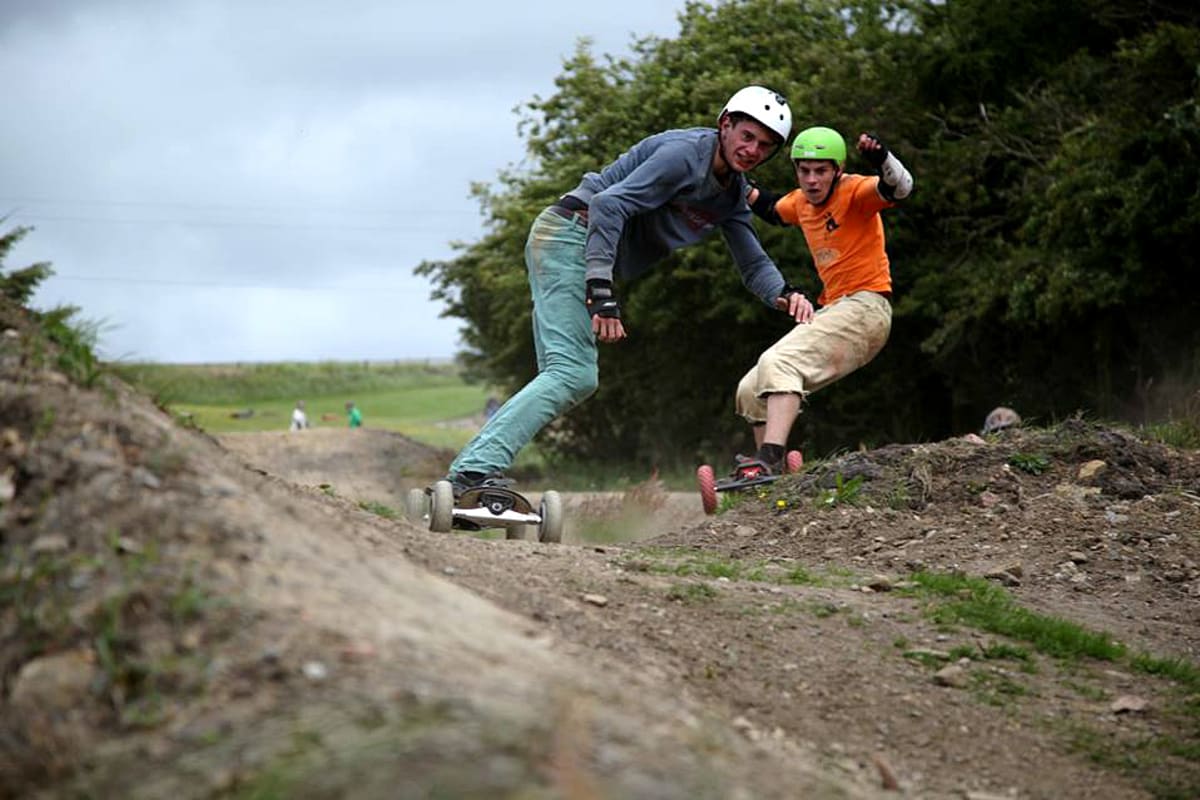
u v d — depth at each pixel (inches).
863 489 874.1
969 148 2452.0
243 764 303.0
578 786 285.4
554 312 755.4
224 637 342.6
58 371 466.3
